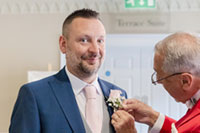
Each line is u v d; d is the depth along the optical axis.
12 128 1.42
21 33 3.63
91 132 1.47
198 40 1.46
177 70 1.44
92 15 1.49
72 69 1.52
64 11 3.62
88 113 1.50
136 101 1.76
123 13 3.64
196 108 1.43
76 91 1.52
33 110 1.39
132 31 3.65
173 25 3.63
